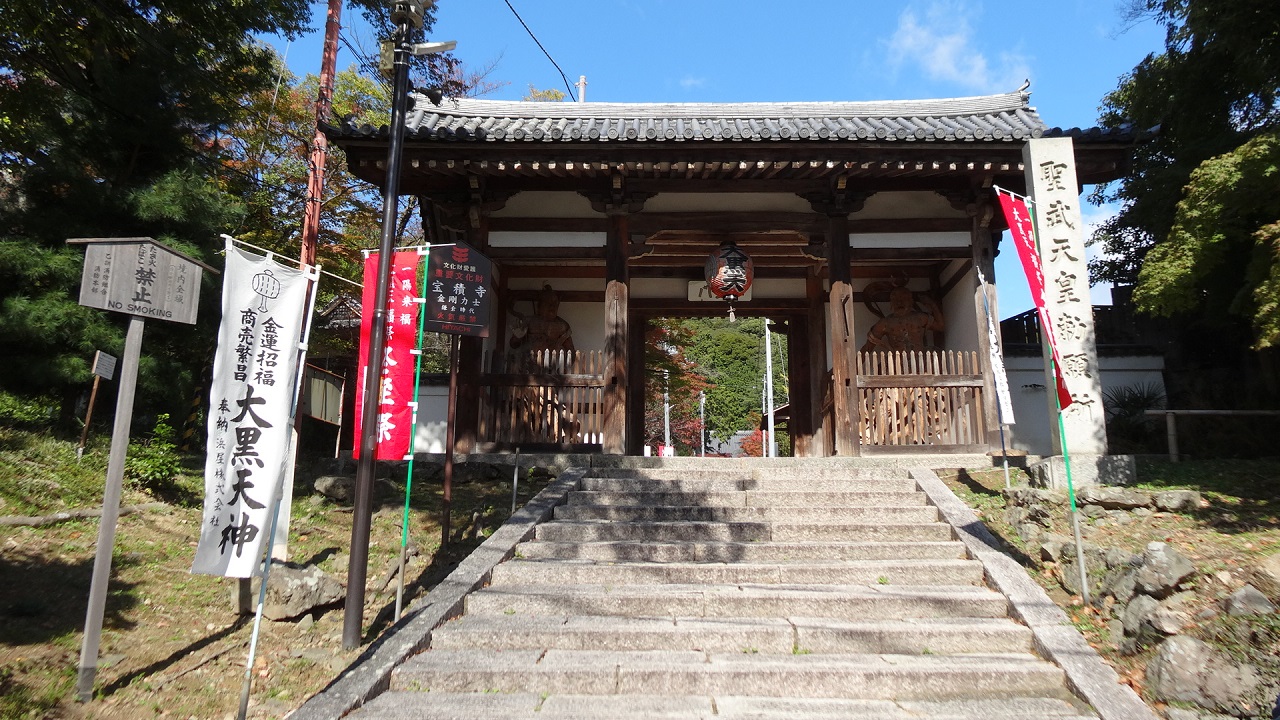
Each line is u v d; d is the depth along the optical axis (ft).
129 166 33.40
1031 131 31.30
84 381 29.58
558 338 40.19
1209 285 32.12
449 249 24.11
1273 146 23.94
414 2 20.76
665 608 19.12
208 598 19.89
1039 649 16.87
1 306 28.25
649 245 35.96
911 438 33.09
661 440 140.15
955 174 33.91
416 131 30.42
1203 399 36.94
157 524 24.08
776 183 34.83
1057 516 23.03
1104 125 42.63
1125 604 17.15
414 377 21.38
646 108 40.32
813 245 35.78
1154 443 33.22
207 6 32.96
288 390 16.84
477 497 29.71
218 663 16.75
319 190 34.22
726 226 36.11
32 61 31.86
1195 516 21.04
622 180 33.65
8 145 31.09
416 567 23.09
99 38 31.32
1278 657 13.96
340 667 16.87
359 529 18.20
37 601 16.98
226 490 15.92
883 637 17.38
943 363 33.78
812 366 43.14
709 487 28.17
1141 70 37.09
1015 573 20.10
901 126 34.94
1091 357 26.81
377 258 22.41
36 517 21.16
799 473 28.78
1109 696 14.61
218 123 36.11
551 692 15.62
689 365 108.88
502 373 33.91
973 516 24.20
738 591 19.61
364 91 56.44
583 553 22.48
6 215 30.42
